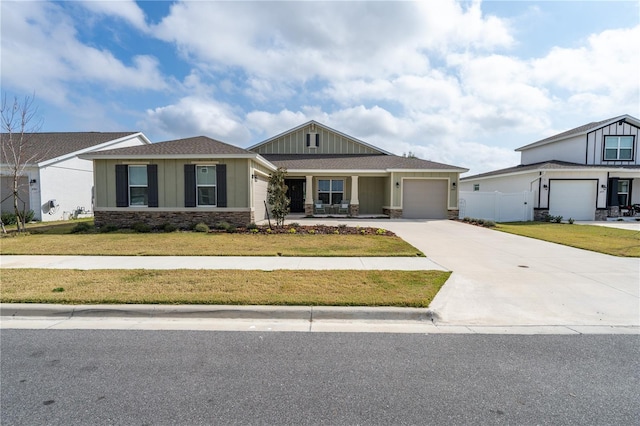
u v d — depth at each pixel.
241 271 6.71
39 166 17.19
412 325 4.42
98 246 9.59
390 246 9.79
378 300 4.93
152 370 3.22
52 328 4.23
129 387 2.93
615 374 3.21
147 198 13.88
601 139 21.00
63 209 18.77
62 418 2.50
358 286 5.68
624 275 6.74
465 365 3.36
